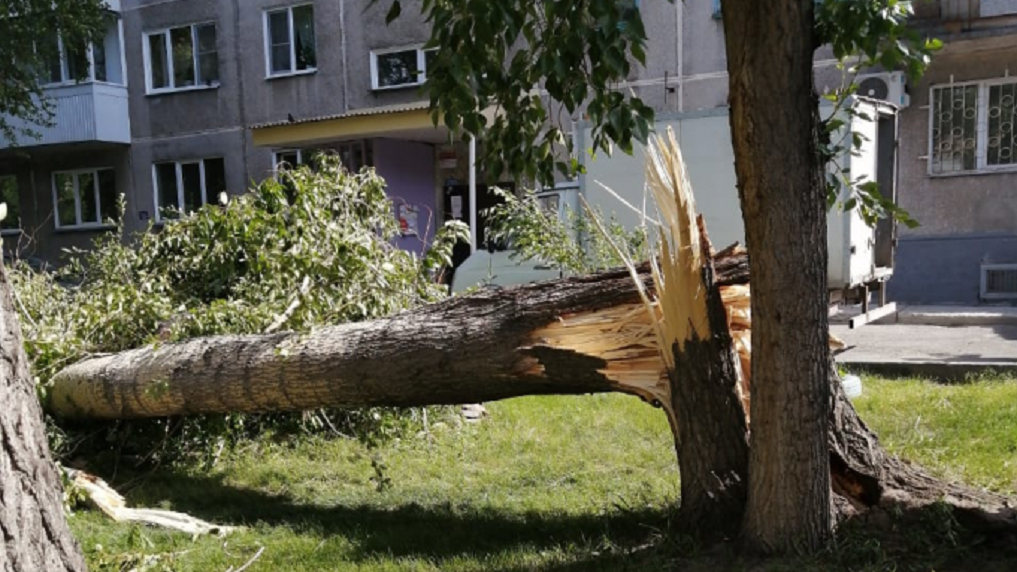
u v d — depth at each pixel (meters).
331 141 15.70
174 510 5.02
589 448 5.79
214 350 5.32
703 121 10.18
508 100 4.13
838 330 10.45
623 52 3.47
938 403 6.27
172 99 20.11
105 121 20.11
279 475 5.63
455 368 4.27
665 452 5.57
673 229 3.64
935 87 13.49
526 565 3.78
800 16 3.09
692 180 10.27
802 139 3.17
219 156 19.78
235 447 6.05
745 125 3.18
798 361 3.26
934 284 13.73
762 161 3.16
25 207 22.03
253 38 19.06
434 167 17.20
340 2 18.03
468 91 3.85
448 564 3.88
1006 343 9.19
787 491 3.33
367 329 4.75
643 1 15.09
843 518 3.58
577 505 4.65
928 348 8.97
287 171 7.07
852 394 6.59
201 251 6.95
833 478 3.77
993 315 11.05
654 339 3.86
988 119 13.33
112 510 4.77
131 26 20.31
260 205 6.96
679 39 14.94
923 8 12.64
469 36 3.72
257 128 15.65
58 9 17.33
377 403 4.70
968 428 5.52
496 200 16.62
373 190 7.42
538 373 4.08
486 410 6.92
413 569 3.86
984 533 3.50
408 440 6.17
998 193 13.33
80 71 20.36
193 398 5.32
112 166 20.98
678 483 4.83
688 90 14.98
